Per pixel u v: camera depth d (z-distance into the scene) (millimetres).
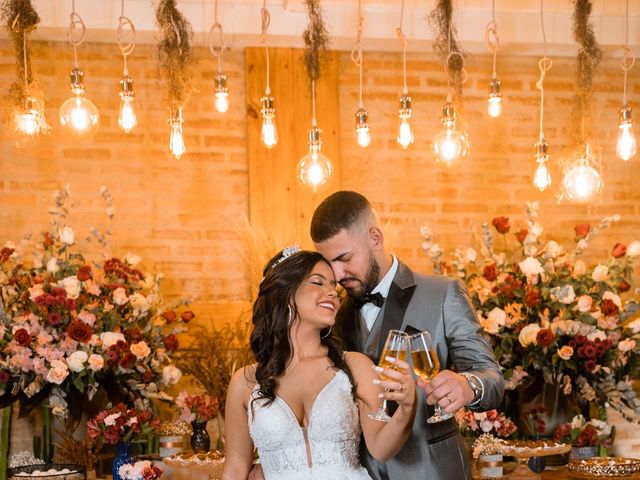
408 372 2381
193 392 4609
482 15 4840
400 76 4992
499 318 4148
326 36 4172
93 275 4059
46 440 4211
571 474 3910
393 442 2578
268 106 4105
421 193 4988
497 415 3902
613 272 4449
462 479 2850
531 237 4418
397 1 4738
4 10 3889
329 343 2832
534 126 5113
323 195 4812
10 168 4621
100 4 4527
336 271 2883
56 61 4699
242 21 4645
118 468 3646
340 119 4938
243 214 4766
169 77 4012
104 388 3967
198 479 3957
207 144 4812
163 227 4754
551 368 4203
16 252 4145
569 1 4629
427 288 2932
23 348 3777
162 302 4293
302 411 2746
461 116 4195
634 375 4344
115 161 4723
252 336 2797
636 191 5191
